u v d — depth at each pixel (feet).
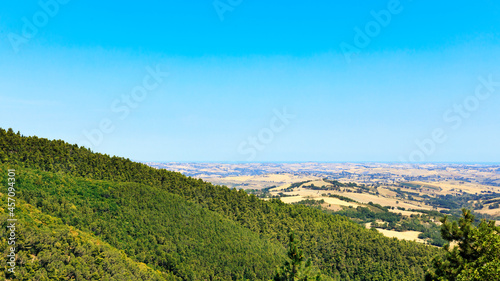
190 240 269.85
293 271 129.39
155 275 202.39
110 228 234.99
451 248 103.35
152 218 274.77
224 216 347.77
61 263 149.59
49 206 216.74
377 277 329.52
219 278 240.94
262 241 326.85
